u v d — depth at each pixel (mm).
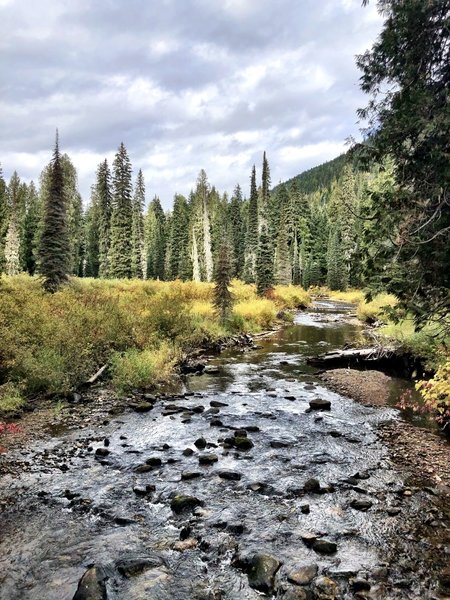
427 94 4977
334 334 24844
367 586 4387
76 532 5387
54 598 4207
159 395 11992
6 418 9547
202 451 8117
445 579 4551
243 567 4742
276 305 35344
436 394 8672
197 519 5734
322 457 7930
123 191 45875
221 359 17609
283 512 5961
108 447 8203
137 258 55719
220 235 66188
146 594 4281
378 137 5383
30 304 14211
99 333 14344
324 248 70125
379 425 9820
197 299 29422
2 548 5004
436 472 7324
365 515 5891
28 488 6496
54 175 27062
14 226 49281
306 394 12391
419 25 5078
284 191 68562
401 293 5758
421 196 5152
